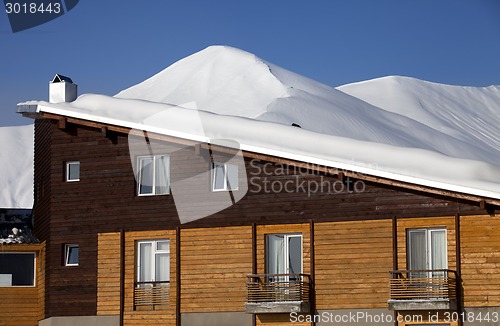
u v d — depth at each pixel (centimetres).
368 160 3366
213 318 3434
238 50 12775
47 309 3697
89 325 3569
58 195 3688
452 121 15038
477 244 3209
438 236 3269
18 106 3716
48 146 3800
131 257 3569
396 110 14525
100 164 3653
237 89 11250
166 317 3484
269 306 3334
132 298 3541
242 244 3441
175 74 13025
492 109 16612
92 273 3597
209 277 3462
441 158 3369
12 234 4081
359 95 15175
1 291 3978
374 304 3288
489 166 3338
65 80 4175
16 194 13988
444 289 3212
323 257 3350
